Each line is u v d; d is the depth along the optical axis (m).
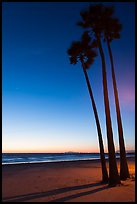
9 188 15.66
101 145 18.17
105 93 16.58
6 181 18.92
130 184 15.93
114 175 15.91
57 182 18.17
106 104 16.47
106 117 16.45
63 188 15.43
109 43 18.36
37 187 15.97
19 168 32.22
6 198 12.66
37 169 30.50
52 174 24.12
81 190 14.55
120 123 18.47
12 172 26.44
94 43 18.03
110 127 16.30
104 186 15.68
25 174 24.25
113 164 15.98
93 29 17.05
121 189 14.46
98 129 18.28
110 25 17.09
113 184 15.77
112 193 13.47
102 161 17.98
